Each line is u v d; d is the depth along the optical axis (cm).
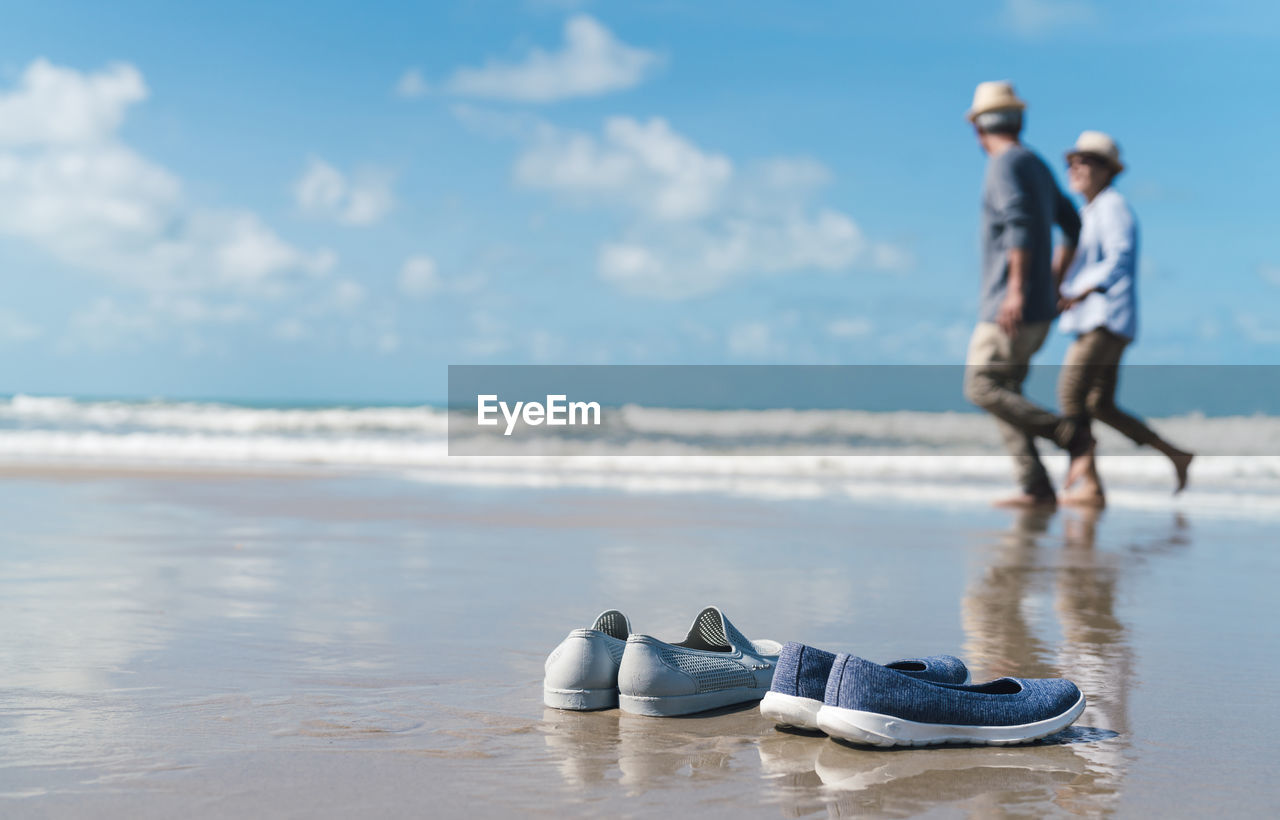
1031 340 780
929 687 212
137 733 211
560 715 231
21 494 824
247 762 192
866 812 171
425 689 252
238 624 332
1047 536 627
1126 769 198
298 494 855
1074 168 818
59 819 161
